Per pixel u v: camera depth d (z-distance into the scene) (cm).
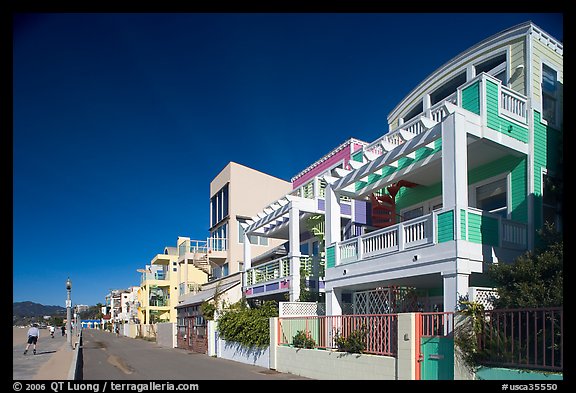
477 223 1055
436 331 937
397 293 1398
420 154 1255
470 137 1094
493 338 810
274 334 1555
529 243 1141
